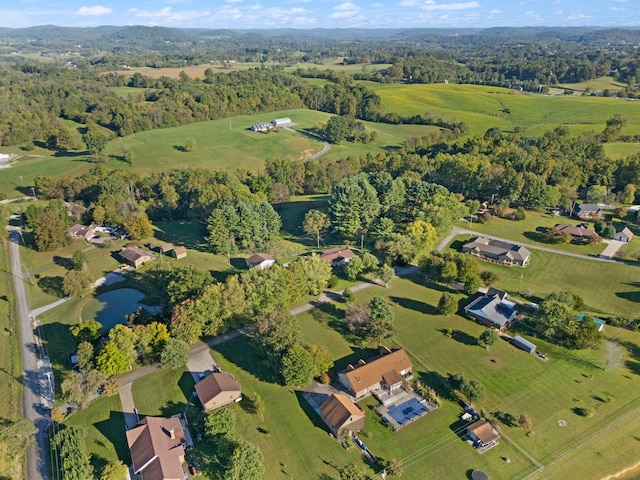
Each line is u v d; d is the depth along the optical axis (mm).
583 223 157875
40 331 104188
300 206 186750
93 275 128625
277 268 108938
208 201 161375
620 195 174500
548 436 74188
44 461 70438
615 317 104500
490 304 106875
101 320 107938
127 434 71438
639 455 70812
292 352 82938
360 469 68438
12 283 126062
